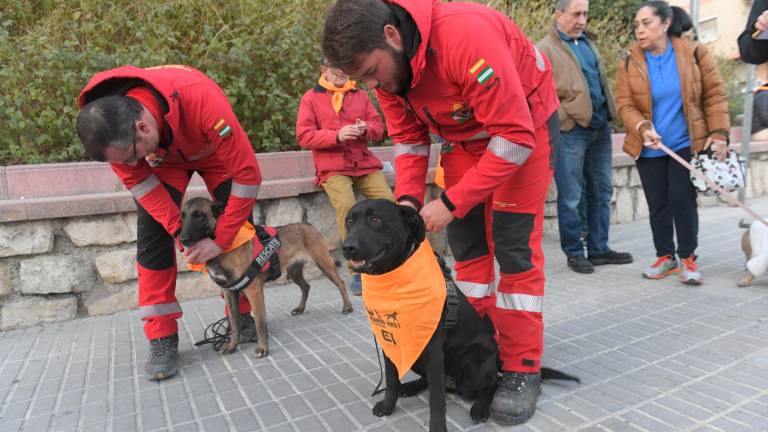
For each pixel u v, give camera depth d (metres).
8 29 5.34
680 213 4.27
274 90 5.32
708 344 3.11
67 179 4.38
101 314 4.35
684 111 4.17
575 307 3.93
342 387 2.85
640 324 3.51
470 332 2.44
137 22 5.11
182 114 2.74
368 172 4.73
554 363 2.97
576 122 4.73
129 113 2.42
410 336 2.17
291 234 3.92
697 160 4.14
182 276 4.60
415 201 2.58
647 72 4.29
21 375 3.18
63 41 5.04
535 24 8.70
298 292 4.79
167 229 3.03
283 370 3.12
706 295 4.02
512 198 2.33
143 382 3.03
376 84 2.05
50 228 4.12
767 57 3.73
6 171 4.17
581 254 4.96
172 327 3.16
